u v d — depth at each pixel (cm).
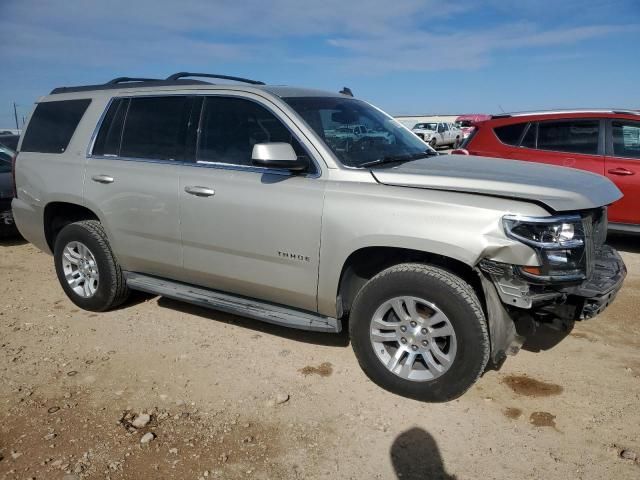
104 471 282
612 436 306
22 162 521
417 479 276
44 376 382
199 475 279
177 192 414
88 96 493
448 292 318
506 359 395
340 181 355
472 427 317
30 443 306
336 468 284
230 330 455
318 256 357
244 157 395
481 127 765
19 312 503
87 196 468
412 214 325
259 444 304
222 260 405
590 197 329
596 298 314
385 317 354
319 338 438
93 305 493
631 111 672
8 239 801
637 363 389
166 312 497
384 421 324
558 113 708
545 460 288
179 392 359
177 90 436
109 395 356
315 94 427
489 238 304
